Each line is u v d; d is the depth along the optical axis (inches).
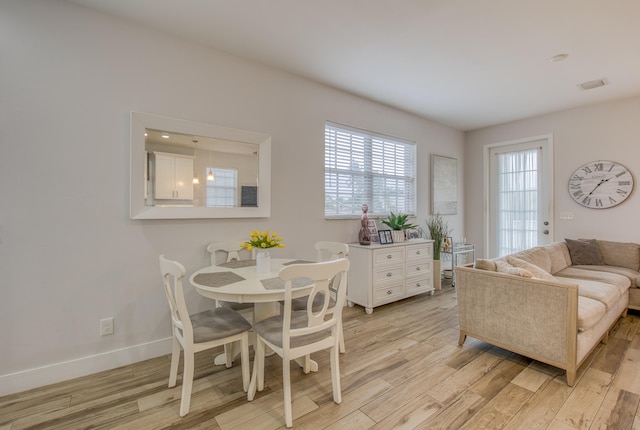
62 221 80.7
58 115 79.8
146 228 92.6
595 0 79.4
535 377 82.0
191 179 99.5
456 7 83.0
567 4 81.3
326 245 108.6
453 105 161.0
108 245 86.8
